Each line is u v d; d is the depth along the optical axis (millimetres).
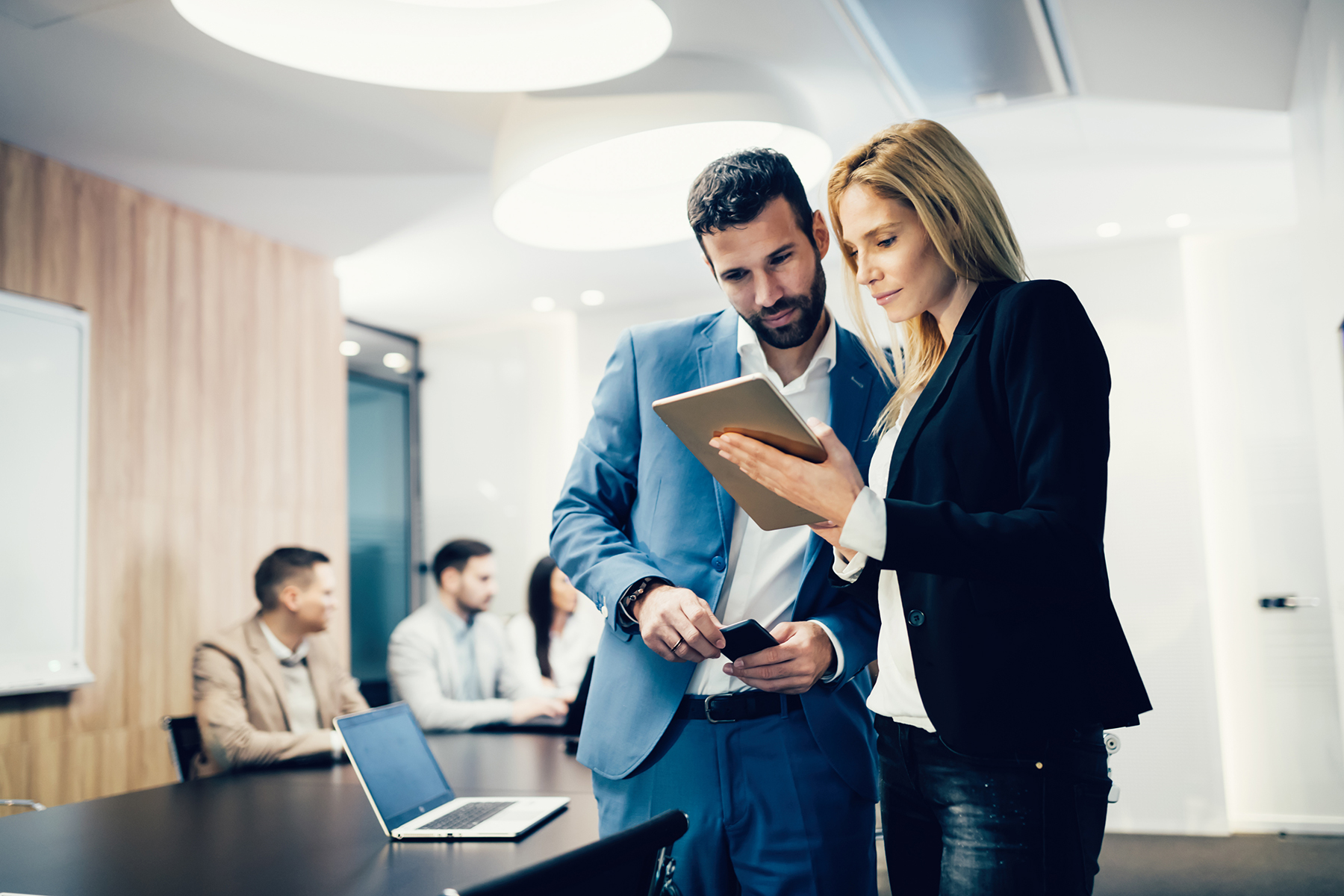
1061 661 1113
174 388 4316
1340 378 2969
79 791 3777
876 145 1259
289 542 4844
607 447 1599
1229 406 5277
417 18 2842
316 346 5090
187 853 1620
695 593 1445
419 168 4078
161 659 4152
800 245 1402
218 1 2619
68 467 3795
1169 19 3121
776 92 3303
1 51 3086
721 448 1152
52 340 3781
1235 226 5152
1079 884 1112
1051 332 1115
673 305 6109
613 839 985
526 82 2953
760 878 1405
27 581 3611
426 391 6801
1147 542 5227
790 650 1327
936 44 3246
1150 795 5070
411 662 4371
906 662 1264
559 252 5145
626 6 2809
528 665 4820
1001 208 1260
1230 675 5152
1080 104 3713
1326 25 2713
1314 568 5086
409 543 6660
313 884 1393
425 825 1698
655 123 3172
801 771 1424
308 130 3717
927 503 1163
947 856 1171
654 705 1437
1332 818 4922
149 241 4250
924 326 1345
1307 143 3248
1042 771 1116
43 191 3828
